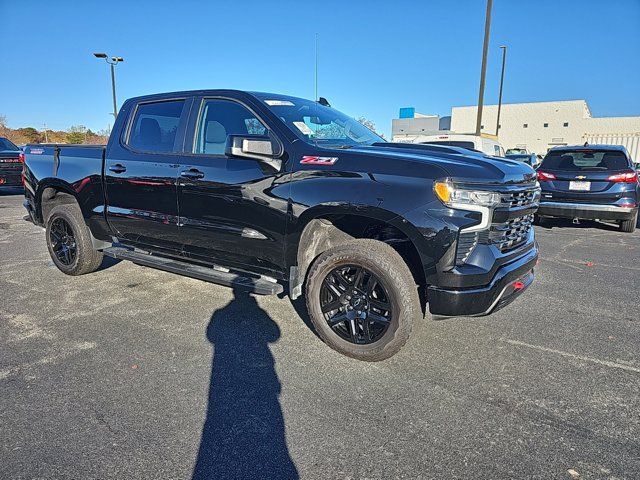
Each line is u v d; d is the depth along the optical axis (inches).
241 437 95.1
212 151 154.2
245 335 145.1
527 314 164.6
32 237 298.4
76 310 165.3
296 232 131.3
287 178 131.7
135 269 219.9
